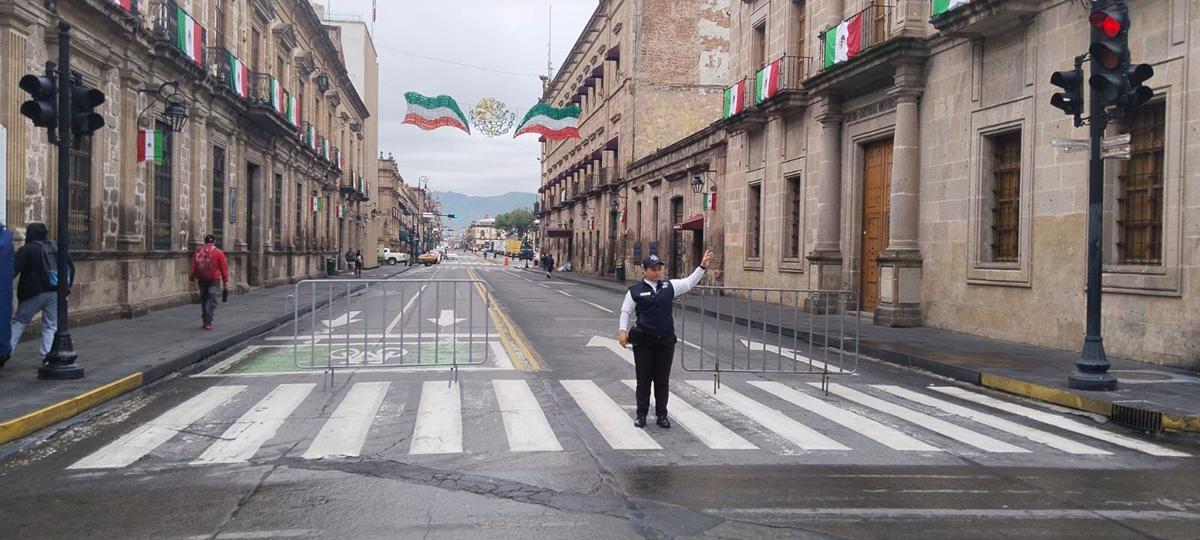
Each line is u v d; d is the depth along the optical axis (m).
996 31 14.34
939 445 7.11
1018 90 13.94
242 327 15.27
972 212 15.16
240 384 9.88
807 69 22.03
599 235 54.03
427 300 25.39
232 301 22.39
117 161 16.20
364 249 63.84
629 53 44.62
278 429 7.42
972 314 15.17
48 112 9.12
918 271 16.81
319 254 40.72
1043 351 12.76
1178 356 10.88
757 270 25.62
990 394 9.95
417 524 4.85
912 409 8.81
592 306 23.83
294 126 28.92
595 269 55.44
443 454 6.52
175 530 4.75
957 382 10.84
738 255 27.36
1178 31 10.91
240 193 25.62
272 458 6.40
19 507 5.18
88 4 13.94
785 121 23.52
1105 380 9.22
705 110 44.62
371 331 16.17
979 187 14.99
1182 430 7.70
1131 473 6.30
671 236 36.62
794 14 23.14
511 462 6.29
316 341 14.36
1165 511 5.30
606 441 7.04
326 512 5.08
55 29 13.27
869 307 19.64
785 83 22.84
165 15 17.80
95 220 15.17
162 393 9.27
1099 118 9.46
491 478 5.85
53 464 6.23
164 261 19.08
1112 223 12.17
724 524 4.89
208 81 21.30
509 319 18.84
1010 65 14.16
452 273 52.91
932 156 16.48
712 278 29.33
